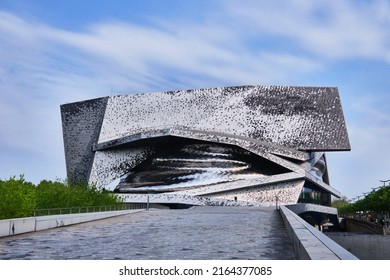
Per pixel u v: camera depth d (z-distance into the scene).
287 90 77.00
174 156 73.62
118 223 27.09
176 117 77.38
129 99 78.75
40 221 21.58
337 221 82.44
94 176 74.69
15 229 19.02
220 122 76.31
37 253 13.02
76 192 42.31
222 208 54.47
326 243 8.81
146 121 77.75
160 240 16.53
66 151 79.38
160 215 37.06
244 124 75.81
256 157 72.44
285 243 14.92
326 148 74.00
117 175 75.19
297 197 68.44
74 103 80.56
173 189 68.19
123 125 77.69
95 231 21.00
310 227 13.52
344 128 74.75
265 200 67.50
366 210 69.25
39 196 36.88
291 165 68.56
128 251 13.28
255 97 76.75
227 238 17.02
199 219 30.88
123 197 62.94
